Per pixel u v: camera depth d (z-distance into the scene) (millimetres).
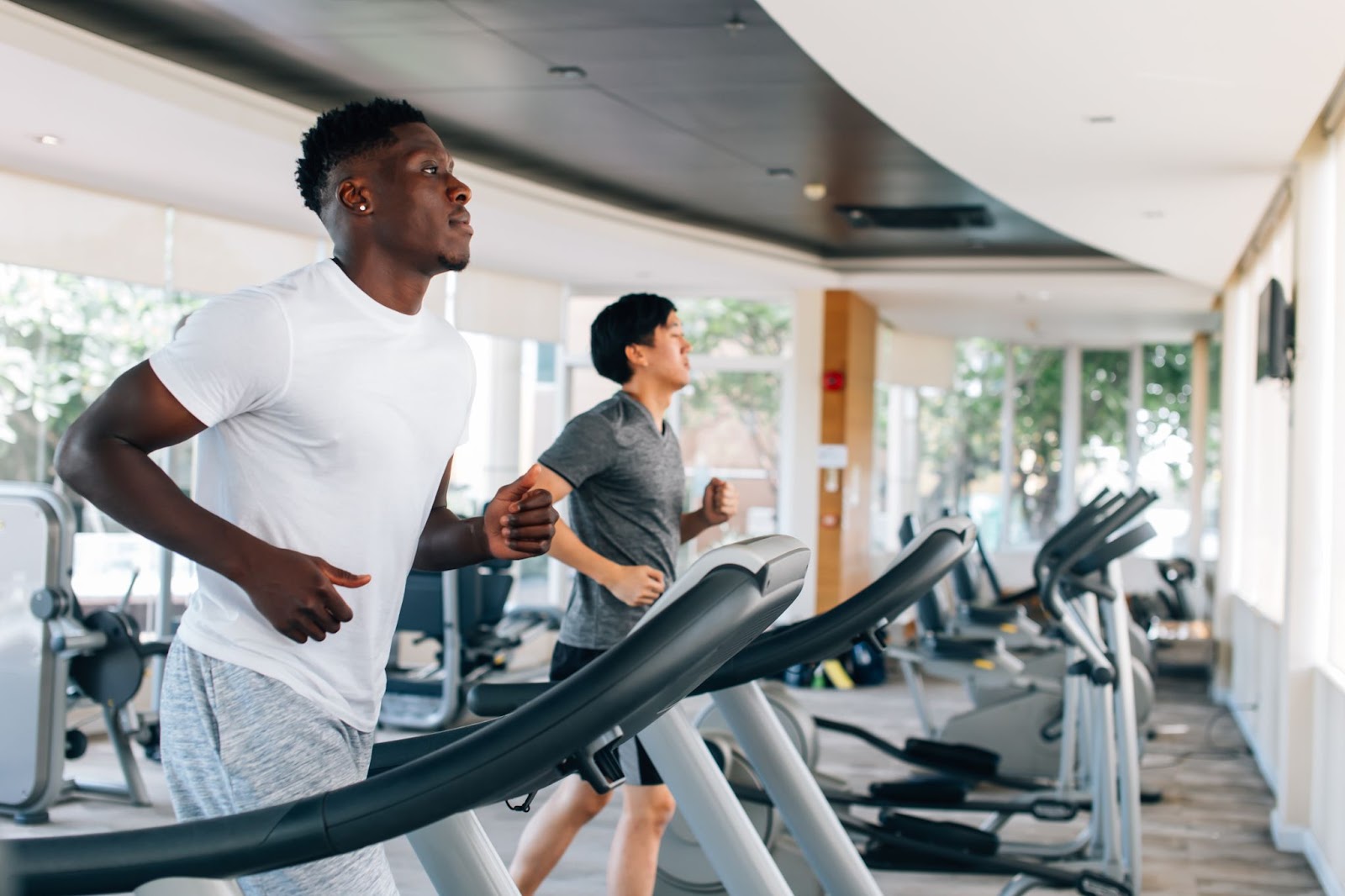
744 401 9125
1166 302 9211
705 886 3271
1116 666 3736
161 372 1279
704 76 4688
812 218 7449
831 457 8766
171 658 1414
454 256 1471
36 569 4457
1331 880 3979
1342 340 4480
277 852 1012
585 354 8977
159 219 6047
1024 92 3717
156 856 1006
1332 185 4625
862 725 6645
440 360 1482
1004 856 3641
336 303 1400
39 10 4117
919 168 6102
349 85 4914
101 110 4434
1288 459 4758
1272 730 5500
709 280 8562
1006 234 7750
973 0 2914
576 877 3963
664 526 2691
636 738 2521
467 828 1433
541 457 2572
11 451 5781
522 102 5125
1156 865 4293
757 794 3258
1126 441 12070
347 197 1441
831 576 8766
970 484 11914
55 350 5910
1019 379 12109
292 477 1381
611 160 6113
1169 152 4434
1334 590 4480
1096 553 3699
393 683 5980
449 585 5820
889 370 10906
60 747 4504
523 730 990
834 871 1919
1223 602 7750
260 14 4129
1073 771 4969
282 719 1369
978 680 5383
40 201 5512
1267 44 3170
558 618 6457
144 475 1264
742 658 1681
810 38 3256
